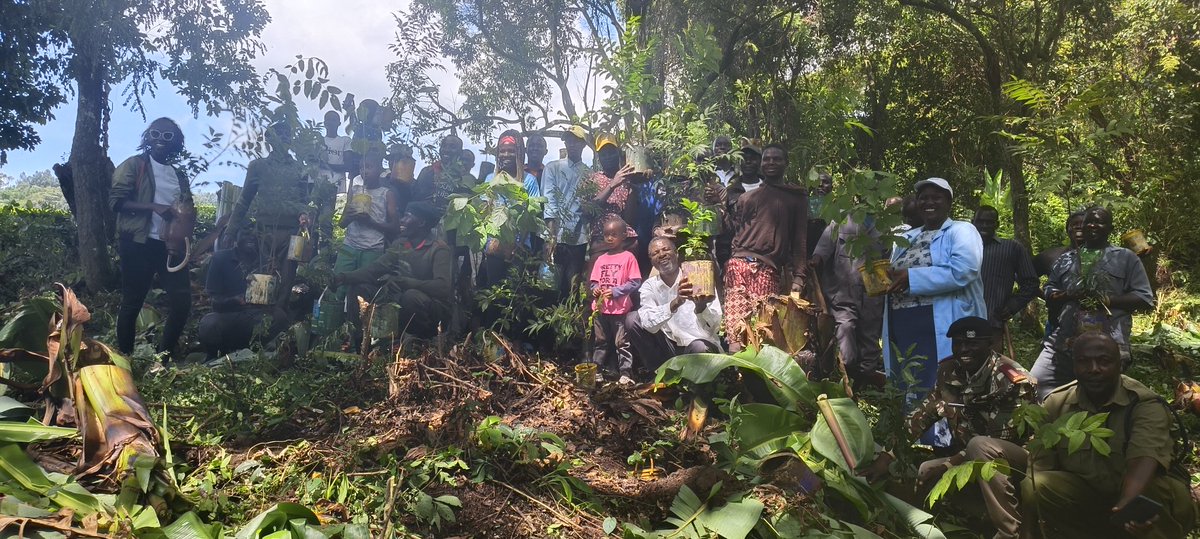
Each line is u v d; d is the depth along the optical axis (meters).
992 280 6.17
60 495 3.54
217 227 7.65
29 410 4.65
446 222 6.43
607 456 4.95
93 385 4.14
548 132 7.90
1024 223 10.20
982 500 4.27
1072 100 8.23
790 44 9.40
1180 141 10.66
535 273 7.07
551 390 5.53
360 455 4.62
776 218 6.18
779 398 4.59
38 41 11.16
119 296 9.00
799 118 8.74
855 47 11.23
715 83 8.30
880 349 6.51
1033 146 8.29
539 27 10.16
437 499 4.15
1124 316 5.65
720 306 6.22
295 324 6.80
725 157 7.13
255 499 4.09
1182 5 10.88
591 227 7.08
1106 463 3.81
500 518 4.19
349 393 5.69
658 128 7.29
